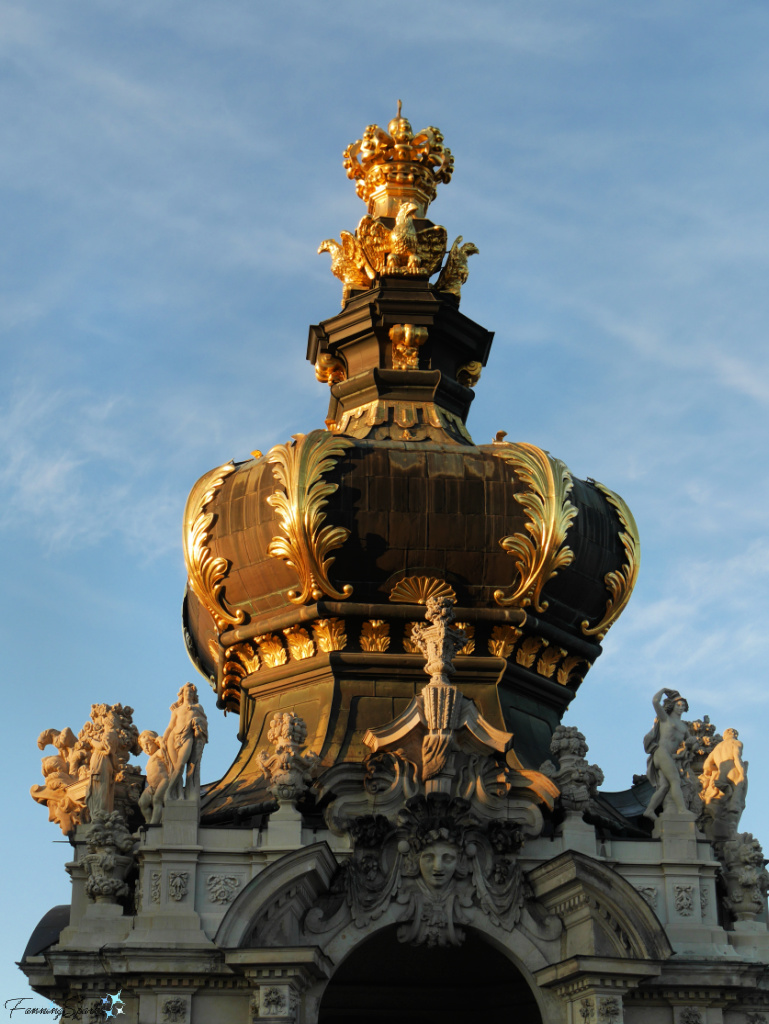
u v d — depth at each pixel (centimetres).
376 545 4562
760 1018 4125
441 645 4250
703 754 4516
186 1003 3934
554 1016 4028
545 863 4066
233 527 4662
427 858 4069
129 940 3944
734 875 4256
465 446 4734
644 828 4391
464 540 4581
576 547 4697
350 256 5259
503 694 4600
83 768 4403
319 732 4412
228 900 4022
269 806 4200
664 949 3972
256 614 4678
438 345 5169
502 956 4691
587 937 4012
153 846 4038
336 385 5097
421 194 5381
